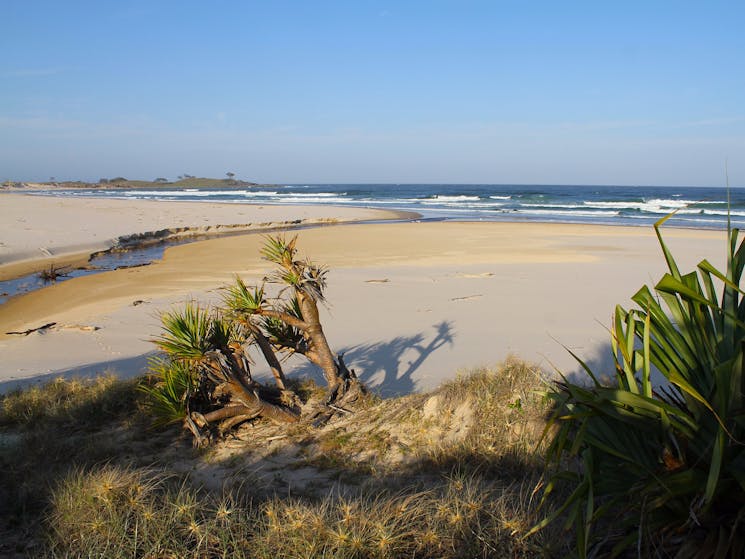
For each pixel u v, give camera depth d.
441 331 11.58
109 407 7.13
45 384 8.38
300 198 96.44
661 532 2.94
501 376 6.22
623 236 30.27
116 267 22.67
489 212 55.41
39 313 14.81
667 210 55.75
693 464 2.96
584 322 12.06
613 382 6.78
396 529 3.69
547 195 97.44
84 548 3.65
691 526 2.91
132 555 3.59
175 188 198.62
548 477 4.30
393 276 18.02
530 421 5.19
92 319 13.48
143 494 4.12
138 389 7.27
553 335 11.10
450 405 5.88
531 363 7.98
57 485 4.59
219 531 3.69
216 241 31.00
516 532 3.56
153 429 6.46
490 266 19.89
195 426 6.05
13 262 23.61
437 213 54.22
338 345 10.91
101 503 4.05
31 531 4.12
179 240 34.75
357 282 17.02
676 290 2.95
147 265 22.42
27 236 30.66
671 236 30.30
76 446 5.90
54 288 18.03
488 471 4.77
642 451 3.14
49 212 47.81
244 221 44.75
